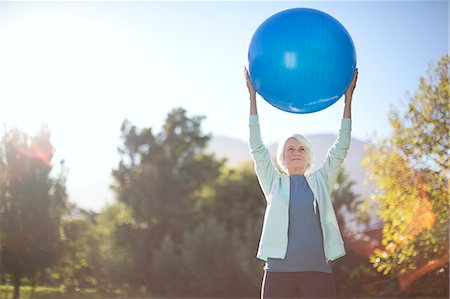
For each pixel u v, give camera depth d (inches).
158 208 817.5
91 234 713.0
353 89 131.3
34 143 564.4
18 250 553.0
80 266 660.7
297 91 124.3
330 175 126.5
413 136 306.7
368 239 532.7
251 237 664.4
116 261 730.2
